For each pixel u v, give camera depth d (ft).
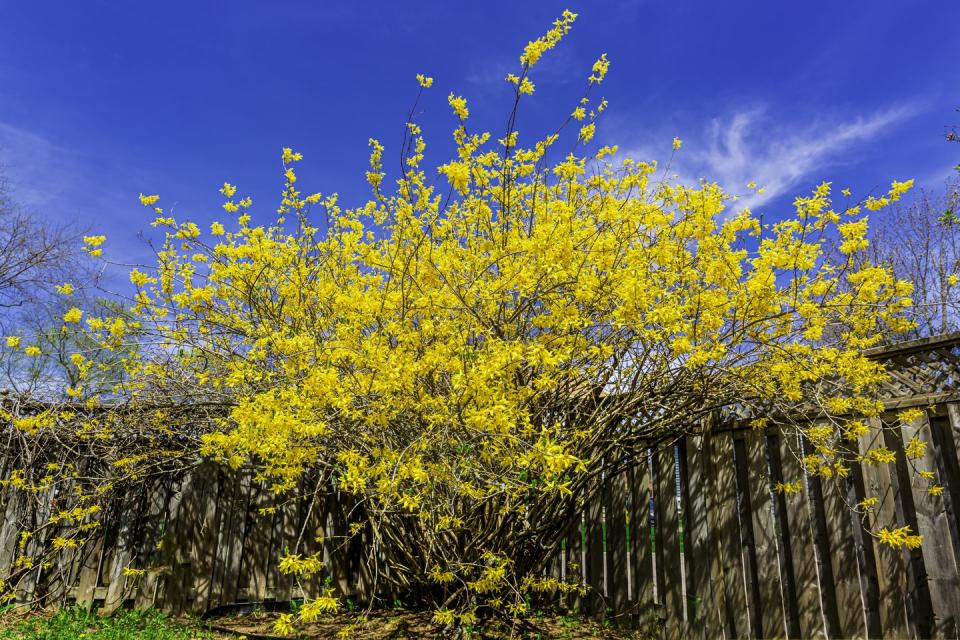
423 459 10.86
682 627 13.33
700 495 13.70
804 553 11.88
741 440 13.47
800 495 12.14
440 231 13.11
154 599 14.58
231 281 13.52
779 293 11.96
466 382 9.38
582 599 15.58
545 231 10.94
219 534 14.94
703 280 12.46
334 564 15.83
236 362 13.64
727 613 12.78
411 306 11.15
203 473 15.19
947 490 10.50
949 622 9.95
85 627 13.42
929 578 10.25
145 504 15.55
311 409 10.26
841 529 11.62
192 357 15.96
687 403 13.14
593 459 13.33
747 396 13.01
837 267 12.34
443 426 10.56
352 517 16.29
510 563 12.23
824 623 11.46
